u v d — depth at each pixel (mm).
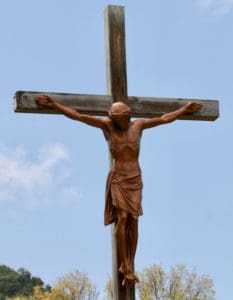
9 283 61062
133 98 12055
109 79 12102
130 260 11234
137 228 11195
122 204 11078
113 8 12234
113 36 12180
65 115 11477
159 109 12117
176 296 31406
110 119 11398
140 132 11508
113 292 11477
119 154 11250
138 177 11250
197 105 12188
